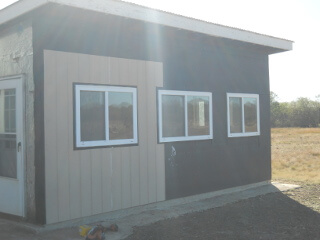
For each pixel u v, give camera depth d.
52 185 5.56
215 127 8.08
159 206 7.02
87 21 6.00
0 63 6.29
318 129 45.50
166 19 6.51
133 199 6.57
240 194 8.26
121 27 6.45
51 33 5.61
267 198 7.97
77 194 5.84
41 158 5.46
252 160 8.95
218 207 7.18
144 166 6.74
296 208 7.17
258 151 9.11
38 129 5.48
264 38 8.51
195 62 7.71
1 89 6.23
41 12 5.46
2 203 6.21
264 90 9.36
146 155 6.78
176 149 7.29
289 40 9.09
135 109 6.61
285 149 20.69
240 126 8.68
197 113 7.71
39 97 5.47
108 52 6.26
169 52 7.23
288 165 14.14
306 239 5.41
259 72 9.23
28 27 5.65
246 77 8.86
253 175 8.96
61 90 5.69
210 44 8.03
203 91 7.84
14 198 5.96
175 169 7.27
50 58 5.58
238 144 8.60
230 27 7.68
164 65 7.12
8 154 6.14
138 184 6.65
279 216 6.61
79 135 5.86
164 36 7.13
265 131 9.33
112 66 6.31
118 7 5.77
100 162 6.12
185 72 7.50
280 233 5.68
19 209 5.85
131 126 6.56
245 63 8.85
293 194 8.39
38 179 5.48
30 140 5.64
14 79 5.94
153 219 6.29
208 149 7.91
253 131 9.00
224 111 8.30
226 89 8.36
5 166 6.21
